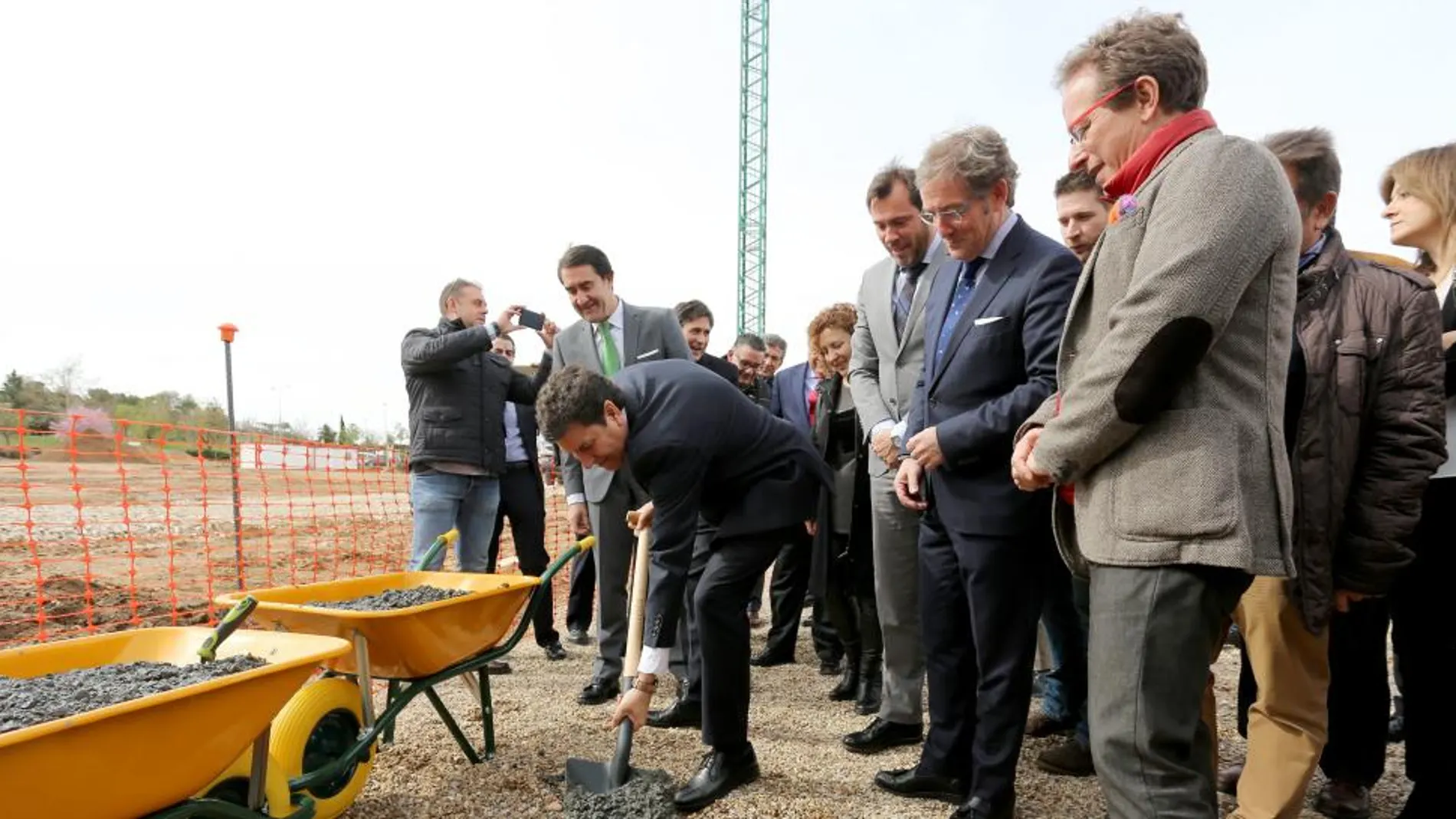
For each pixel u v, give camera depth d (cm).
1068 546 182
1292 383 208
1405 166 243
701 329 517
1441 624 218
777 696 393
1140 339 141
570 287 394
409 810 261
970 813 235
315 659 193
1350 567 205
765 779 284
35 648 200
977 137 232
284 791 210
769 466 272
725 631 265
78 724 144
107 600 652
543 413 238
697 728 341
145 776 161
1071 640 299
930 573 258
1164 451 145
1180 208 142
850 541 363
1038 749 320
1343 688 252
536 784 281
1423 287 205
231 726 176
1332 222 219
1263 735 221
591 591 502
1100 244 164
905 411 301
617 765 254
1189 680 146
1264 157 145
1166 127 153
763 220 3291
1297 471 205
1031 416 206
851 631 384
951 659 258
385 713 253
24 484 543
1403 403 200
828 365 395
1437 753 218
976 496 232
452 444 418
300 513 1488
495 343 458
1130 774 148
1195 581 144
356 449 797
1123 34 156
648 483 256
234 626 201
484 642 287
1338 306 208
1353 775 253
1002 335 238
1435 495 221
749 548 266
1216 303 137
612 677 375
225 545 1033
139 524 1174
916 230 287
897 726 313
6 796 140
